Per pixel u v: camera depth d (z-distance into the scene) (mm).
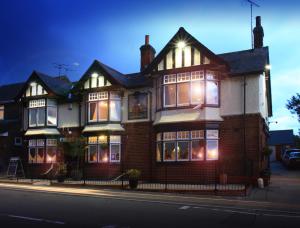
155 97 24438
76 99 27625
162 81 23312
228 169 21203
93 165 25562
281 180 23656
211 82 22188
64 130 27875
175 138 22578
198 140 21844
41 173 27750
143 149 24422
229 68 21750
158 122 23031
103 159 25328
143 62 28250
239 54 24719
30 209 12742
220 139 21781
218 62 21484
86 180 24516
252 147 20875
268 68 23547
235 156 21188
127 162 24906
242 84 21672
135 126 25031
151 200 15375
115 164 25156
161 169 22891
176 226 9922
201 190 17141
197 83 22172
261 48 25047
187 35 22516
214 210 12703
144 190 18625
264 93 24484
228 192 16531
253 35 27094
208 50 21859
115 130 25281
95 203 14398
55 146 27844
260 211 12602
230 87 22000
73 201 15016
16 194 17484
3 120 32219
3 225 9922
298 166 32906
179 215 11641
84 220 10695
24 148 29031
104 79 25922
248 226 10000
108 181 23625
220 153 21609
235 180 20703
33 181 24359
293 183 21688
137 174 19516
